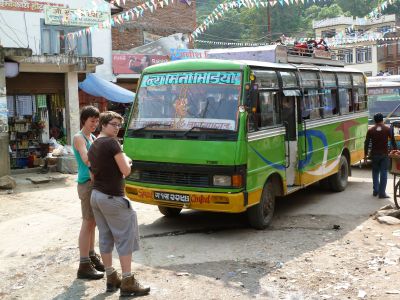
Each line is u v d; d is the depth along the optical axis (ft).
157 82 26.25
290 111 28.73
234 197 22.93
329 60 37.11
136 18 77.25
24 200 34.78
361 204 31.71
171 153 24.20
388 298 16.84
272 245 23.02
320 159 32.17
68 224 27.61
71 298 17.37
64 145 50.14
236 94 24.04
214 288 17.98
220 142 23.34
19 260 21.66
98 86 56.70
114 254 22.17
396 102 52.19
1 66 39.83
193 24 86.79
